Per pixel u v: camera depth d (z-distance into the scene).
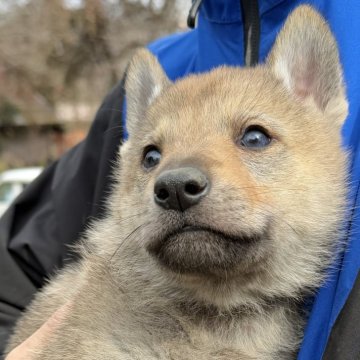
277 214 0.17
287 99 0.19
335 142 0.19
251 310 0.18
